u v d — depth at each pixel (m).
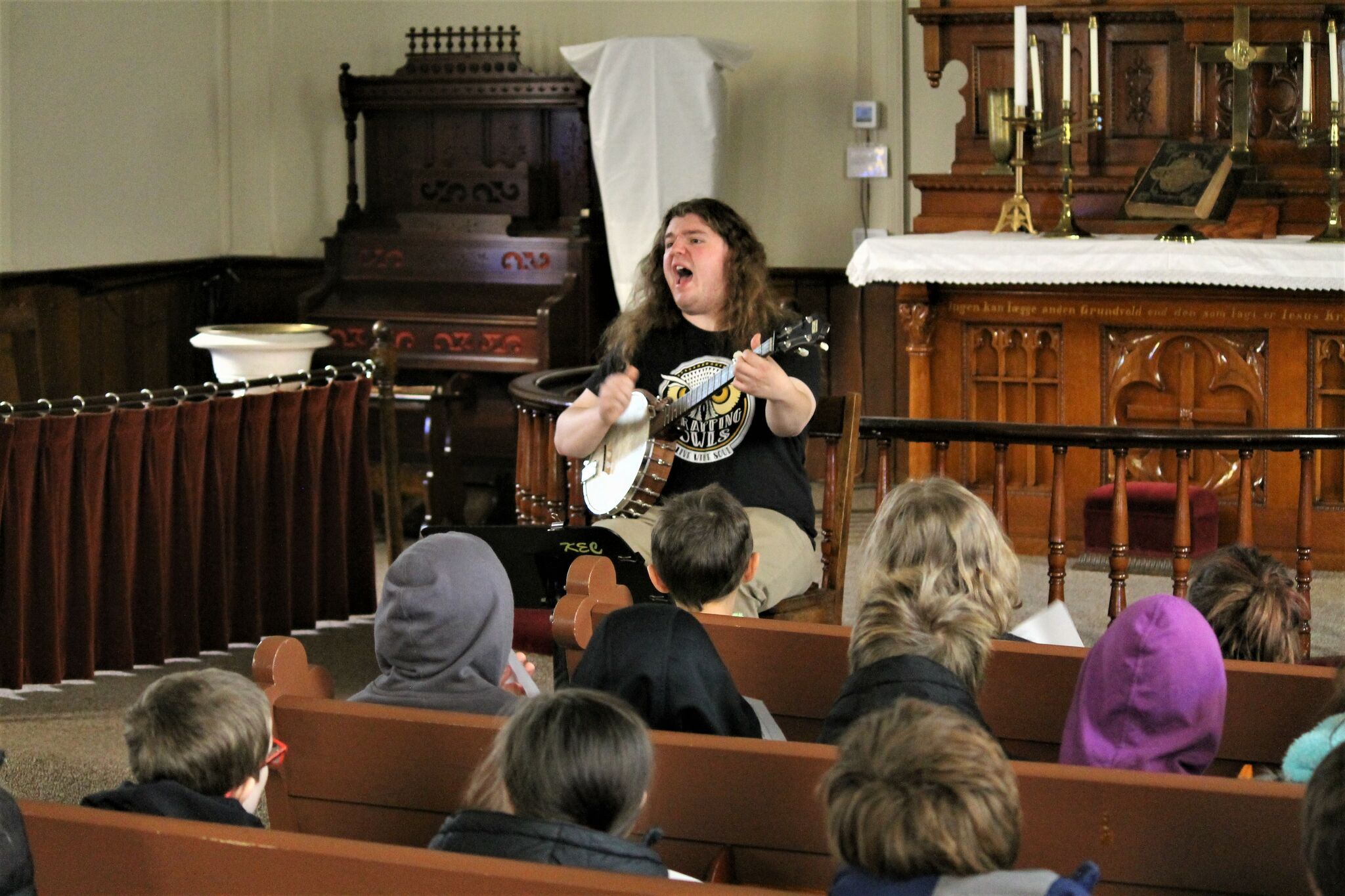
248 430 5.58
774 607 4.03
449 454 8.12
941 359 6.94
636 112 8.32
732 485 4.16
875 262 6.66
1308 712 2.63
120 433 5.18
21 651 5.03
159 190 9.40
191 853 1.88
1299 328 6.36
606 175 8.42
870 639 2.38
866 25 8.87
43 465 5.00
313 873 1.82
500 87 9.15
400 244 9.31
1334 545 6.49
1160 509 6.29
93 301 8.75
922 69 8.84
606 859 1.84
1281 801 1.95
